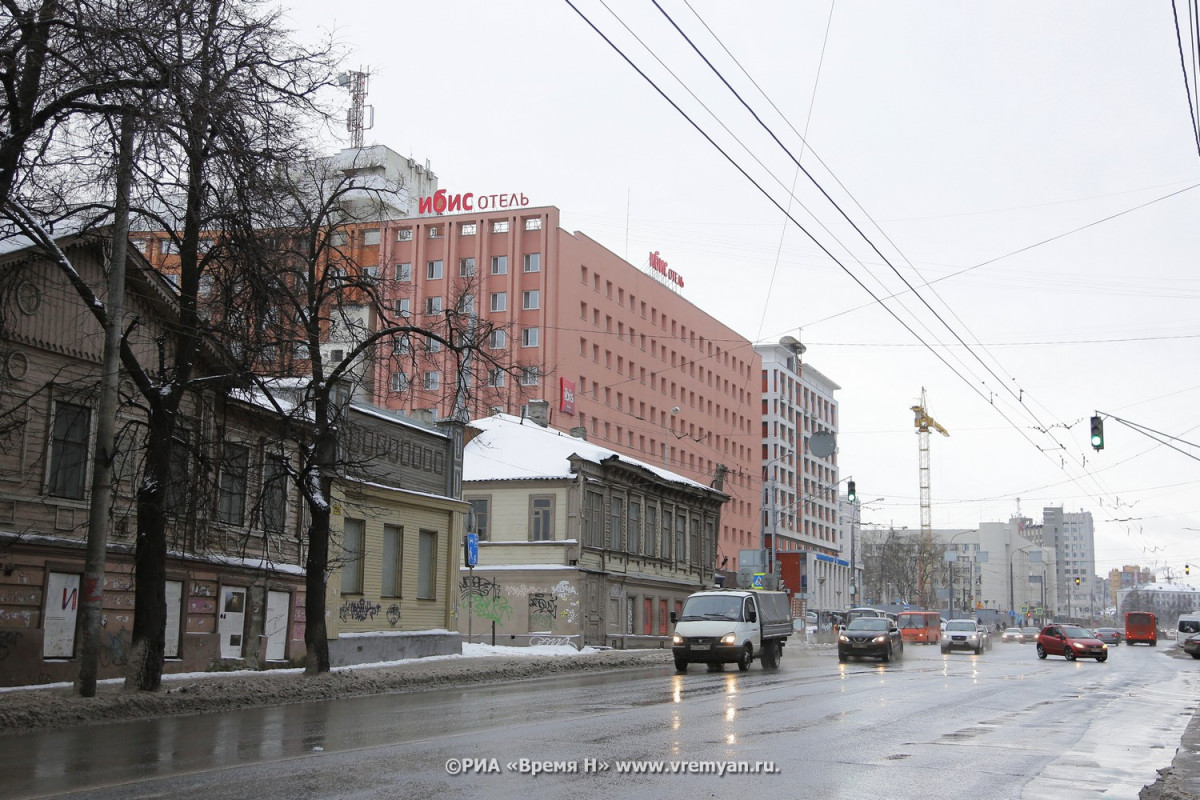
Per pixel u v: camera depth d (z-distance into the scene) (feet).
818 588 461.78
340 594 105.70
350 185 87.30
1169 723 64.13
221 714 60.80
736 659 106.73
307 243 83.35
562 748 44.47
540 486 162.81
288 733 49.85
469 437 169.37
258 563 94.27
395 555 116.37
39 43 56.90
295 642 98.94
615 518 175.52
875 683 92.63
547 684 89.04
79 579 76.54
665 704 67.05
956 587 587.27
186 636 85.87
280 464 83.92
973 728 57.67
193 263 69.10
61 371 76.33
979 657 181.88
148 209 69.51
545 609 159.02
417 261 282.15
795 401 459.32
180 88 59.11
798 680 95.04
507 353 92.32
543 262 279.28
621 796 33.96
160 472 68.08
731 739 48.98
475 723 54.54
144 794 32.58
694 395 360.07
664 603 193.67
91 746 44.96
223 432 77.92
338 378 84.43
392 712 61.52
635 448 317.63
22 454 73.10
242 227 67.21
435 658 115.85
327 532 84.23
